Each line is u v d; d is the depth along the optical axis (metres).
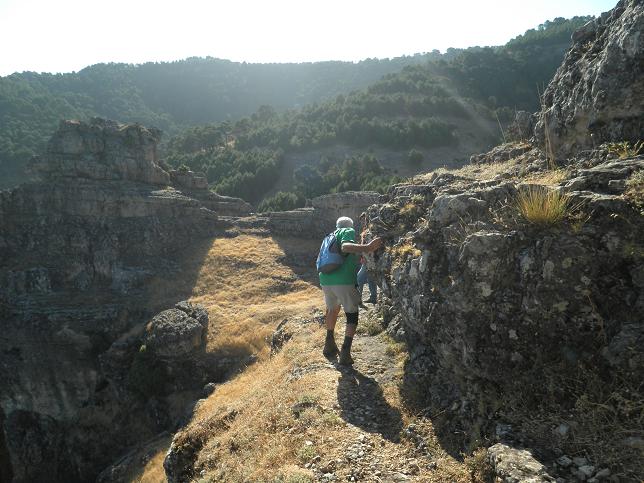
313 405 5.38
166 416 20.00
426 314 4.45
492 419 3.77
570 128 6.44
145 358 21.44
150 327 22.25
